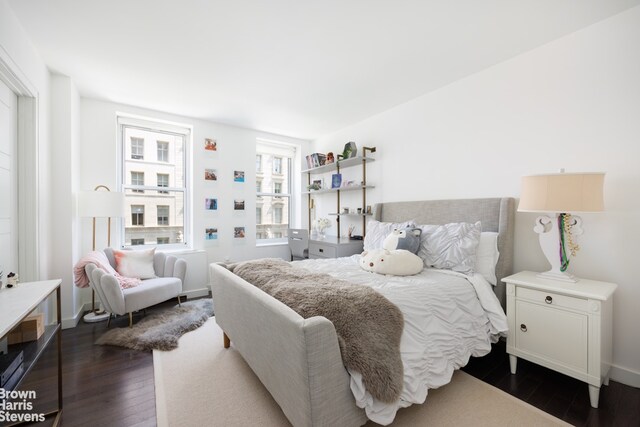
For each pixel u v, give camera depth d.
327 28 1.99
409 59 2.39
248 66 2.50
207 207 3.94
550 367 1.75
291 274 1.90
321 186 4.63
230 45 2.19
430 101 3.02
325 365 1.11
